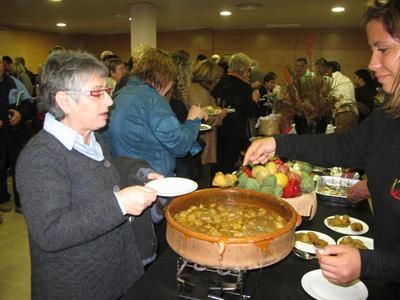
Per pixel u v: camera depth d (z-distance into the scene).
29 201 0.92
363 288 0.99
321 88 2.07
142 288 0.97
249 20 7.25
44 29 9.16
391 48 0.79
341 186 1.83
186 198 1.07
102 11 6.10
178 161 2.32
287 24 7.92
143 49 2.10
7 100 3.25
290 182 1.33
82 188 1.03
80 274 1.03
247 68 3.49
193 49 9.20
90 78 1.01
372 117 1.13
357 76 4.84
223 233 0.94
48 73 1.00
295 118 2.25
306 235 1.29
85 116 1.02
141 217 1.24
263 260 0.81
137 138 1.75
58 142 1.01
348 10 5.85
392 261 0.81
